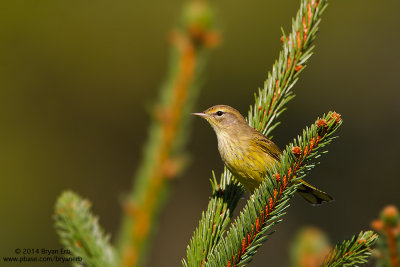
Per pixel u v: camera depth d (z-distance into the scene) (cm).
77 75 1731
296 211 1513
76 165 1700
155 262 1666
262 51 1798
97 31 1758
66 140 1712
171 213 1683
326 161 1591
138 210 224
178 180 226
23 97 1700
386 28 1770
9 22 1675
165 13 1772
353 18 1794
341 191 1553
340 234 1508
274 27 1794
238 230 433
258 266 1507
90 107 1741
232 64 1788
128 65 1762
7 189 1623
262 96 630
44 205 1634
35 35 1711
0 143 1658
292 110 1667
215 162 1692
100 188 1697
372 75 1739
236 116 749
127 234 230
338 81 1733
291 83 614
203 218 496
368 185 1566
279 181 454
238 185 541
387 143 1638
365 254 401
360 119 1672
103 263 387
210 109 774
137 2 1769
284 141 1639
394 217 256
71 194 415
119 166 1728
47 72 1723
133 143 1747
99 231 404
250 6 1783
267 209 446
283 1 1788
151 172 220
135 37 1767
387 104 1698
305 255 205
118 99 1752
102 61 1753
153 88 1769
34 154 1672
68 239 397
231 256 425
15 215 1593
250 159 689
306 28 577
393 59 1753
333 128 451
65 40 1725
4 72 1683
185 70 211
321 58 1761
